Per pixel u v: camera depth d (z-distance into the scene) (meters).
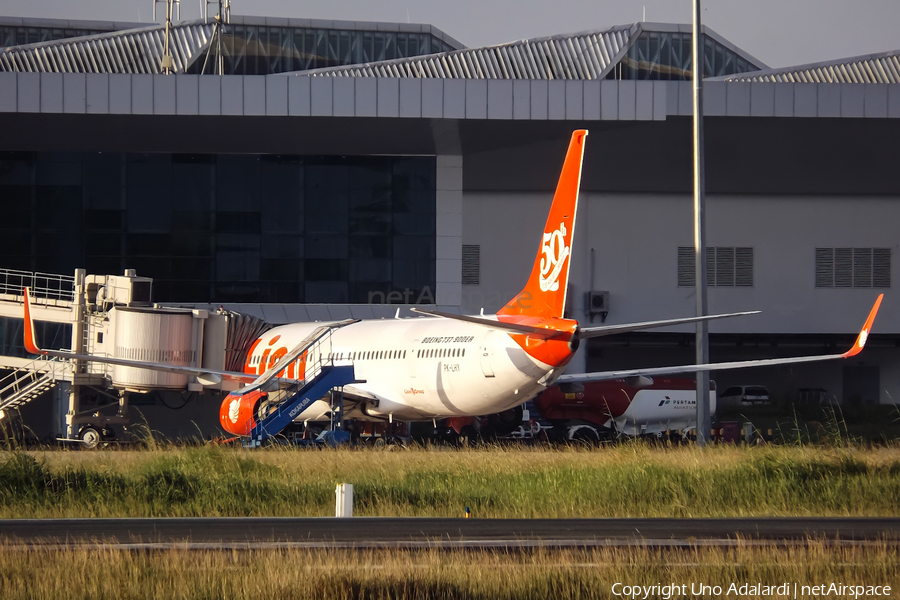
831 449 108.12
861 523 66.06
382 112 166.75
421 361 124.88
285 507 71.94
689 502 75.75
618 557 48.78
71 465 86.62
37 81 161.25
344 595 40.97
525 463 96.00
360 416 135.38
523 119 169.50
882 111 178.00
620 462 92.56
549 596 41.91
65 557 47.22
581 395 167.38
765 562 48.16
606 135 182.25
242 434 125.75
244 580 42.53
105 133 172.25
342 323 126.88
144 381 141.25
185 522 65.06
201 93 163.75
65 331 149.00
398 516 69.81
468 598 41.28
